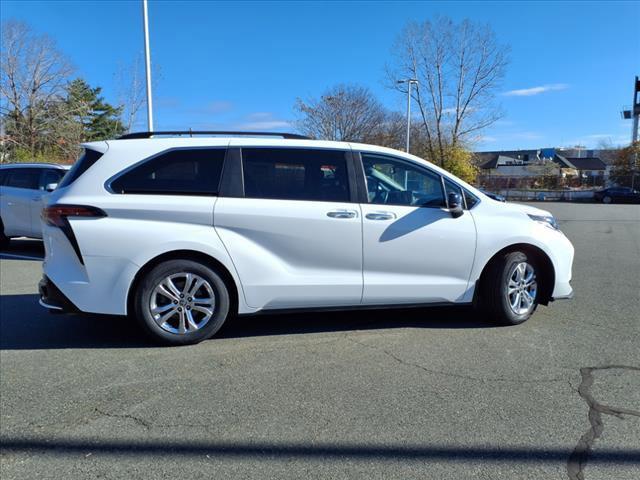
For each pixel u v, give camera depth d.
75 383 3.66
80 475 2.59
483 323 5.04
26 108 31.67
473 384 3.63
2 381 3.70
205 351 4.27
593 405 3.32
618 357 4.14
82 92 35.22
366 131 41.16
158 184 4.23
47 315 5.38
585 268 8.61
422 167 4.78
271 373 3.83
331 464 2.67
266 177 4.42
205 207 4.21
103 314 4.15
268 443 2.88
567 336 4.66
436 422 3.10
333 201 4.48
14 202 9.48
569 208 32.69
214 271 4.30
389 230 4.54
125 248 4.07
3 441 2.91
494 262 4.86
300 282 4.41
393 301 4.66
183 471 2.62
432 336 4.65
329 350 4.30
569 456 2.74
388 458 2.73
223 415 3.19
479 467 2.64
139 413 3.22
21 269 8.13
